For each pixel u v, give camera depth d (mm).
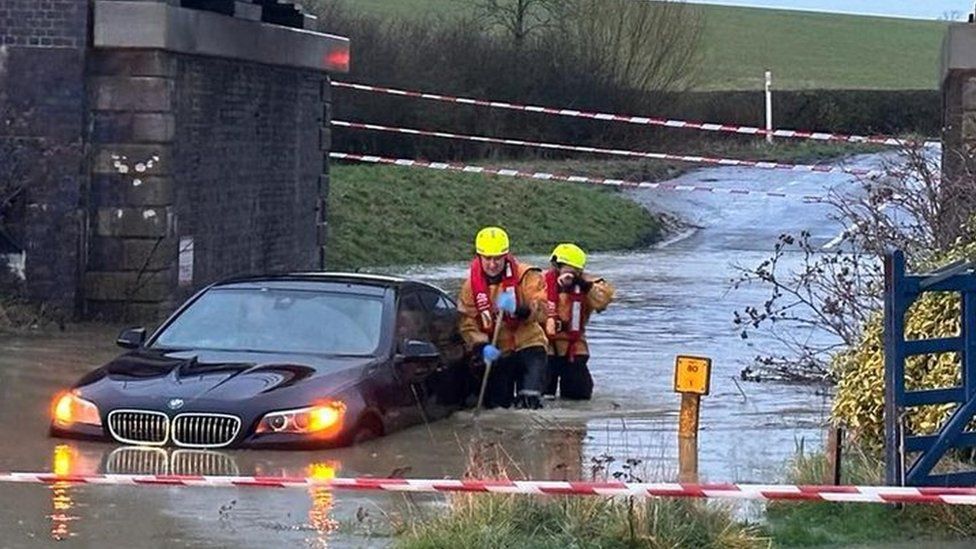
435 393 12539
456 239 33719
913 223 14414
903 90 51344
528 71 42906
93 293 18875
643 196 39938
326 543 8258
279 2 22781
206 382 11242
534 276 13555
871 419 9609
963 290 8383
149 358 11953
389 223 32938
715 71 60031
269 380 11219
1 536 8430
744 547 8086
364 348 12078
